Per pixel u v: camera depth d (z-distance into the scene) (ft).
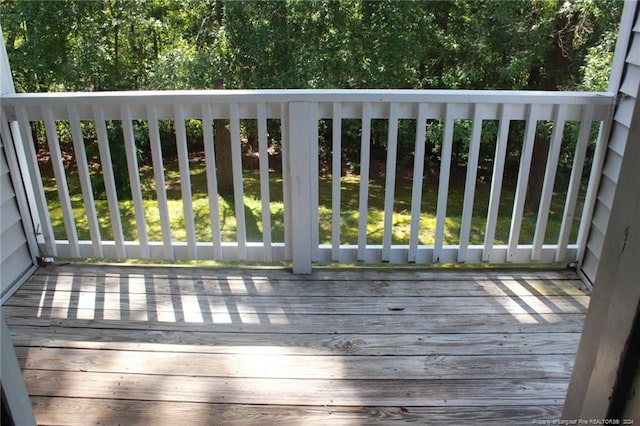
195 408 5.57
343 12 16.83
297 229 8.20
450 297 7.82
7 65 7.98
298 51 16.88
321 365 6.27
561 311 7.46
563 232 8.31
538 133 17.66
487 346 6.64
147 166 20.62
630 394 2.24
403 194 19.54
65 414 5.49
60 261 8.98
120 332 6.97
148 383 5.95
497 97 7.41
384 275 8.47
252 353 6.50
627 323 2.20
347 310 7.48
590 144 16.38
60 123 18.13
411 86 18.16
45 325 7.11
